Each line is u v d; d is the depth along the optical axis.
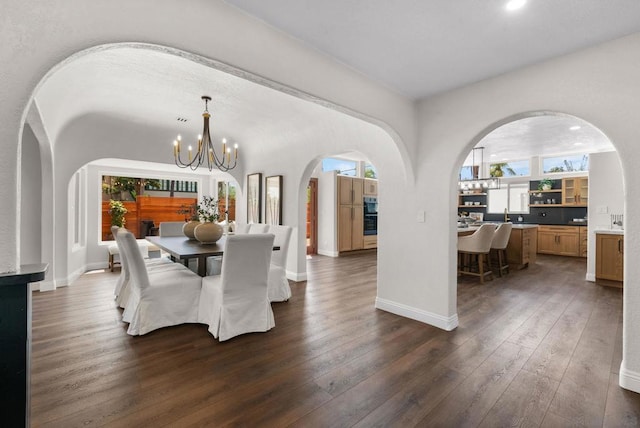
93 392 1.83
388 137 3.31
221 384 1.93
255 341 2.57
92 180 5.44
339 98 2.34
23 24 1.17
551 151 6.59
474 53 2.19
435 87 2.78
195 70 2.88
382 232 3.43
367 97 2.58
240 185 6.13
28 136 3.88
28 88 1.18
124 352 2.35
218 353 2.35
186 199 6.82
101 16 1.34
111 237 5.96
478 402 1.77
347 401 1.77
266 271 2.79
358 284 4.54
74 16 1.28
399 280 3.25
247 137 5.33
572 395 1.83
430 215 2.98
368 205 8.17
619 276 4.38
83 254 5.17
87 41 1.31
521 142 5.69
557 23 1.81
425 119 3.03
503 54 2.19
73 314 3.16
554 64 2.23
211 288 2.82
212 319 2.70
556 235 7.58
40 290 4.01
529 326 2.93
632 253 1.89
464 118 2.74
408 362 2.22
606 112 2.00
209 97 3.54
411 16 1.78
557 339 2.63
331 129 4.02
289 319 3.09
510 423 1.59
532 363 2.22
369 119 2.66
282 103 3.72
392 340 2.60
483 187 6.65
